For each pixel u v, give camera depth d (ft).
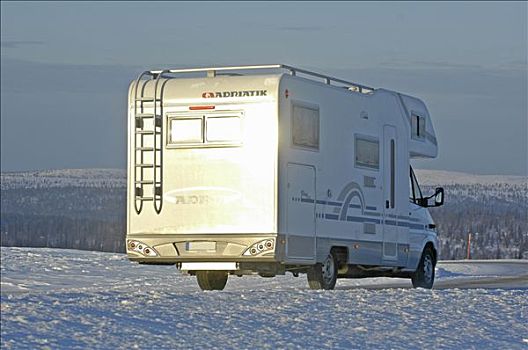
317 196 150.82
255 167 145.18
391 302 123.44
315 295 130.31
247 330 101.71
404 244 171.63
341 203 155.84
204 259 147.43
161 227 149.59
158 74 150.61
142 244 150.30
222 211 146.51
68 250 302.04
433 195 180.45
